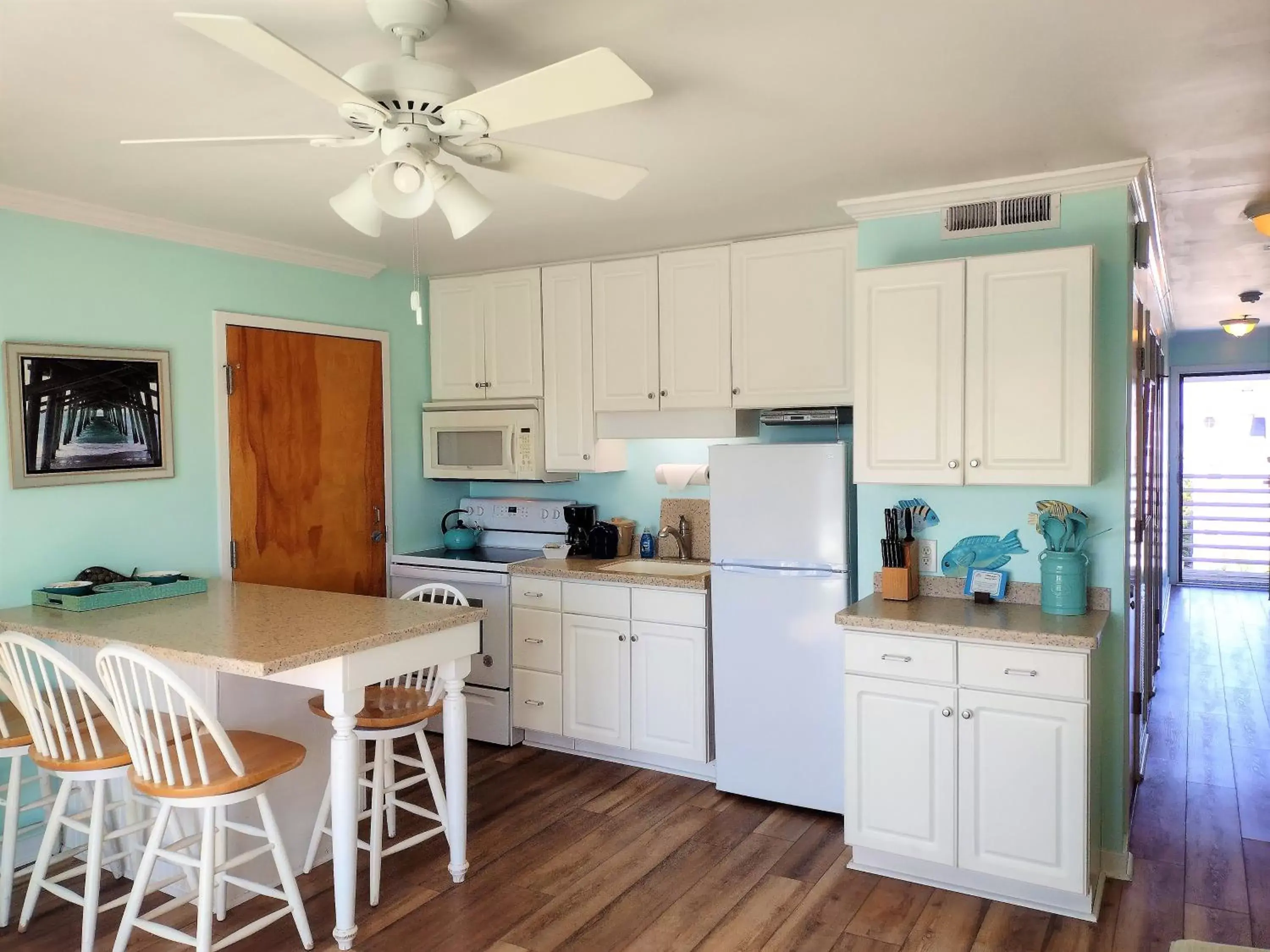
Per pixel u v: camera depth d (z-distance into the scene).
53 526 3.31
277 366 4.08
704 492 4.48
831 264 3.69
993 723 2.83
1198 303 6.12
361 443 4.50
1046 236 3.11
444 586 3.54
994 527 3.27
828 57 2.09
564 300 4.40
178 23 1.88
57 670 2.54
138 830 2.75
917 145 2.72
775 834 3.45
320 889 3.02
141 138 2.58
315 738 3.18
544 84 1.64
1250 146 2.75
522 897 2.97
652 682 4.00
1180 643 6.61
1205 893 2.98
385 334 4.62
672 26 1.93
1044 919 2.81
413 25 1.82
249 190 3.14
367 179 2.08
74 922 2.82
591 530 4.53
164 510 3.66
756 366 3.88
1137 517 3.69
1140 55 2.08
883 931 2.75
